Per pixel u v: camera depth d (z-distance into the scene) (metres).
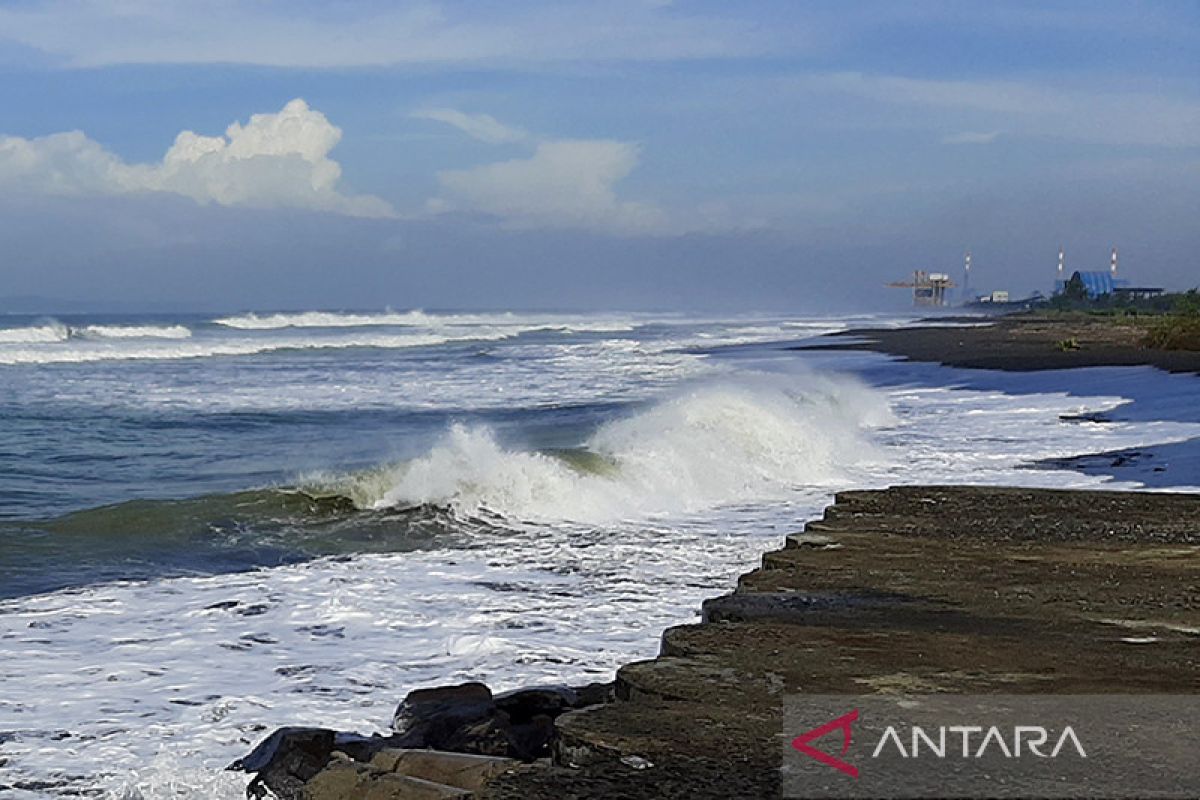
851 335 72.12
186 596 8.65
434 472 12.91
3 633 7.54
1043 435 18.64
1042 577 6.19
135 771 5.12
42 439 19.19
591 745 3.34
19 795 4.83
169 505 12.27
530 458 13.38
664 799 2.94
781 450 15.55
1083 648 4.57
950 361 40.16
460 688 5.55
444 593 8.74
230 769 5.00
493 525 11.80
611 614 8.09
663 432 15.29
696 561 10.00
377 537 11.23
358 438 19.31
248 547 10.67
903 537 7.54
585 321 124.31
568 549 10.59
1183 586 5.95
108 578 9.31
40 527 11.33
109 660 6.94
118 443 18.72
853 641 4.61
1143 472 14.31
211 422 21.97
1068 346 45.94
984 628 4.94
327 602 8.43
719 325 107.69
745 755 3.25
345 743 5.08
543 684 6.41
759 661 4.29
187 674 6.65
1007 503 9.08
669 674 4.08
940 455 16.50
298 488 12.94
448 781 3.63
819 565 6.54
